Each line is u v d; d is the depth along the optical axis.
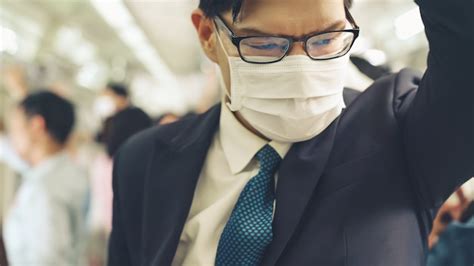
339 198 0.84
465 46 0.72
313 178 0.86
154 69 11.41
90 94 7.89
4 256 1.44
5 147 3.01
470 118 0.76
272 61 0.83
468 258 1.20
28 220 2.37
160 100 13.65
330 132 0.91
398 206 0.83
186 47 9.01
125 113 2.52
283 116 0.86
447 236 1.24
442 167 0.81
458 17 0.70
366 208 0.83
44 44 6.12
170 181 1.00
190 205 0.96
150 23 7.00
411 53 2.93
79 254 2.56
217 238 0.94
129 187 1.09
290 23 0.79
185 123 1.12
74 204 2.47
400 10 3.23
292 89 0.84
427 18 0.75
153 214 1.00
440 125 0.79
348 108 0.96
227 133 0.99
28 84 4.43
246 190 0.90
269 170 0.91
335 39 0.84
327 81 0.84
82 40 7.03
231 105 0.92
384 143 0.87
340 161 0.88
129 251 1.09
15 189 3.07
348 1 0.86
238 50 0.84
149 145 1.11
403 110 0.90
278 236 0.84
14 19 5.12
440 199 0.85
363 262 0.79
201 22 0.99
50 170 2.46
